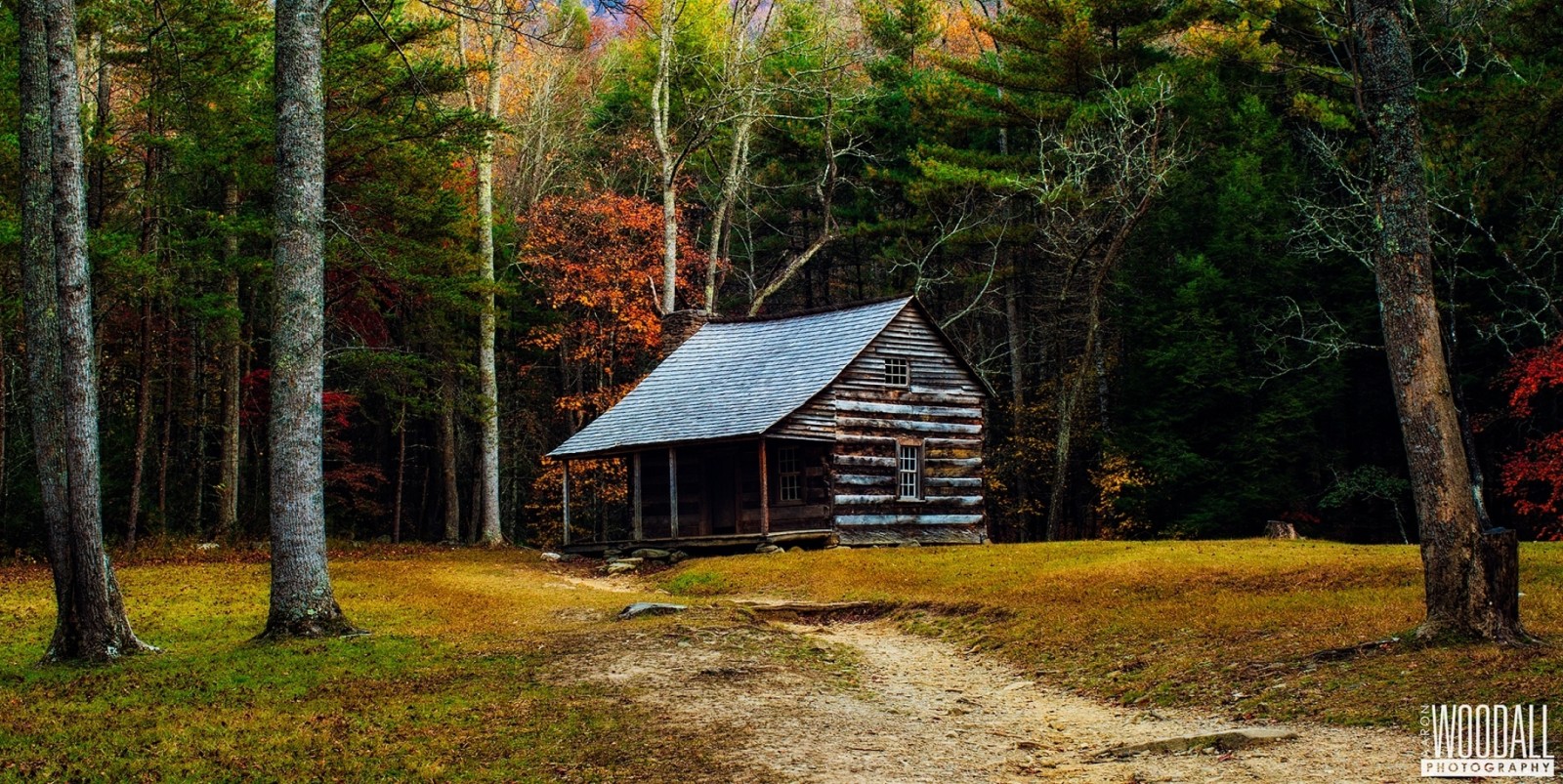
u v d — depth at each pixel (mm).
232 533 34344
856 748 11703
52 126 15758
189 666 15195
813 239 56844
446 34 43656
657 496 34844
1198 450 41594
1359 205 37406
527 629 18734
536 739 11805
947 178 41750
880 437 33000
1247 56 39062
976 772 10859
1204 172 43156
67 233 15703
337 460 44875
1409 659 13164
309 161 17484
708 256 52281
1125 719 13086
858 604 22016
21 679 14430
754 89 44281
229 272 32875
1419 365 14133
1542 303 36719
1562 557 20516
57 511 15852
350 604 21625
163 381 38906
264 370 40188
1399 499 42188
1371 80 14758
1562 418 38281
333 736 11875
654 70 51125
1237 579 20625
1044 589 21406
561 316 49844
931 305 53969
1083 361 40125
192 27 29562
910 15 50312
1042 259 49500
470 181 44219
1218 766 10359
